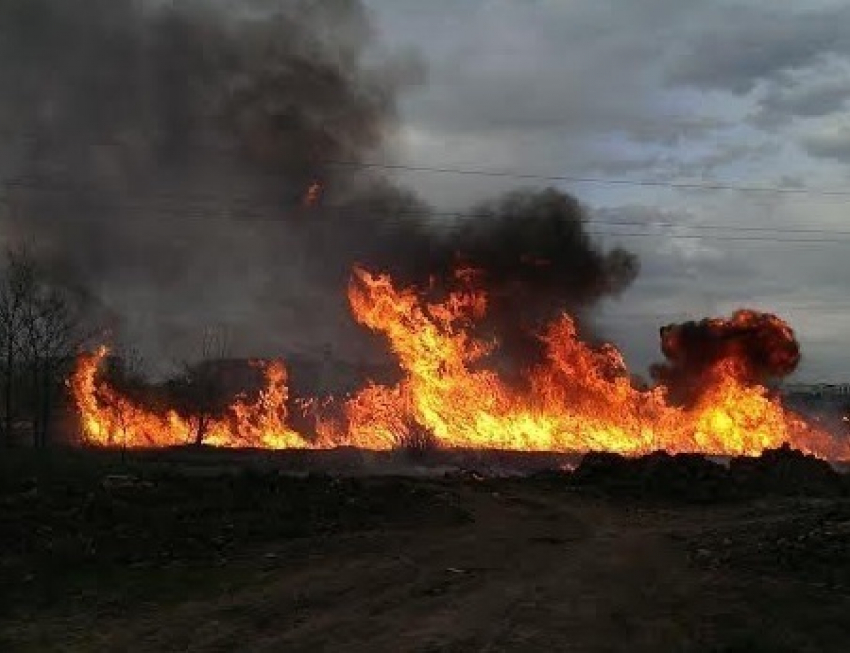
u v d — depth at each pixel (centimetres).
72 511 1955
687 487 3378
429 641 1147
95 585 1441
